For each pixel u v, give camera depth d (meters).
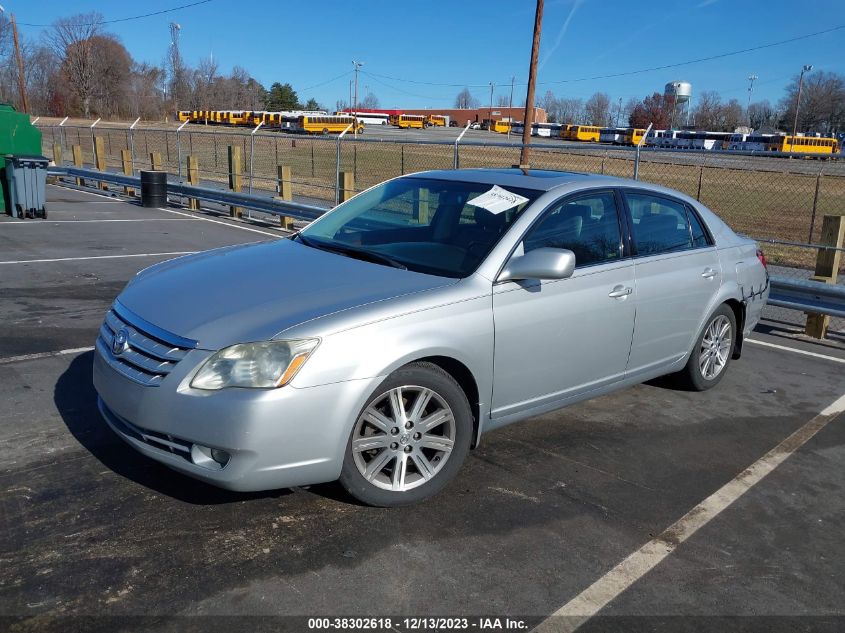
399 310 3.38
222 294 3.52
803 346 7.12
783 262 12.97
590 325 4.22
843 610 2.93
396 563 3.07
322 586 2.89
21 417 4.35
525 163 18.52
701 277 5.06
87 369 5.25
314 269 3.84
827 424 4.95
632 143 53.31
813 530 3.54
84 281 8.31
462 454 3.67
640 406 5.12
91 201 17.61
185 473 3.16
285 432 3.06
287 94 110.56
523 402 4.03
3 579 2.84
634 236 4.63
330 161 34.69
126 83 86.81
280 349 3.08
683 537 3.41
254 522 3.32
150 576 2.90
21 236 11.46
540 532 3.38
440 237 4.16
